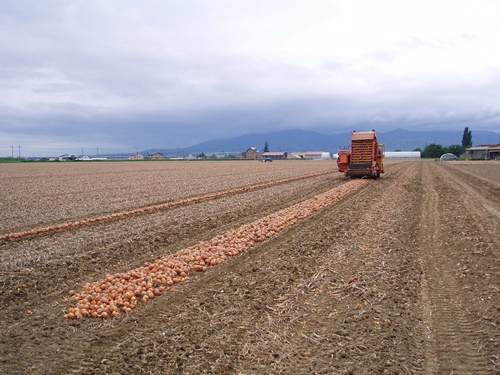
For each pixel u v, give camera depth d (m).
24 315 7.41
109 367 5.71
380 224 15.14
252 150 189.00
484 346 6.22
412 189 27.83
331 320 7.11
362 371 5.60
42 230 14.33
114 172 52.25
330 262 10.31
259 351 6.08
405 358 5.91
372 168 33.81
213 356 5.96
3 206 20.48
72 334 6.69
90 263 10.52
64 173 49.69
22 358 5.96
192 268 9.95
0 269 9.84
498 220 16.11
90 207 20.11
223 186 30.94
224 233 14.01
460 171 51.25
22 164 87.56
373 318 7.17
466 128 165.00
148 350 6.15
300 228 14.59
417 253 11.30
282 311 7.44
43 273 9.63
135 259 11.00
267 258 10.80
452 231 14.03
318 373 5.55
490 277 9.21
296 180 37.19
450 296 8.20
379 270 9.73
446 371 5.61
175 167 69.44
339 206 19.75
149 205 20.81
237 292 8.41
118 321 7.16
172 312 7.50
